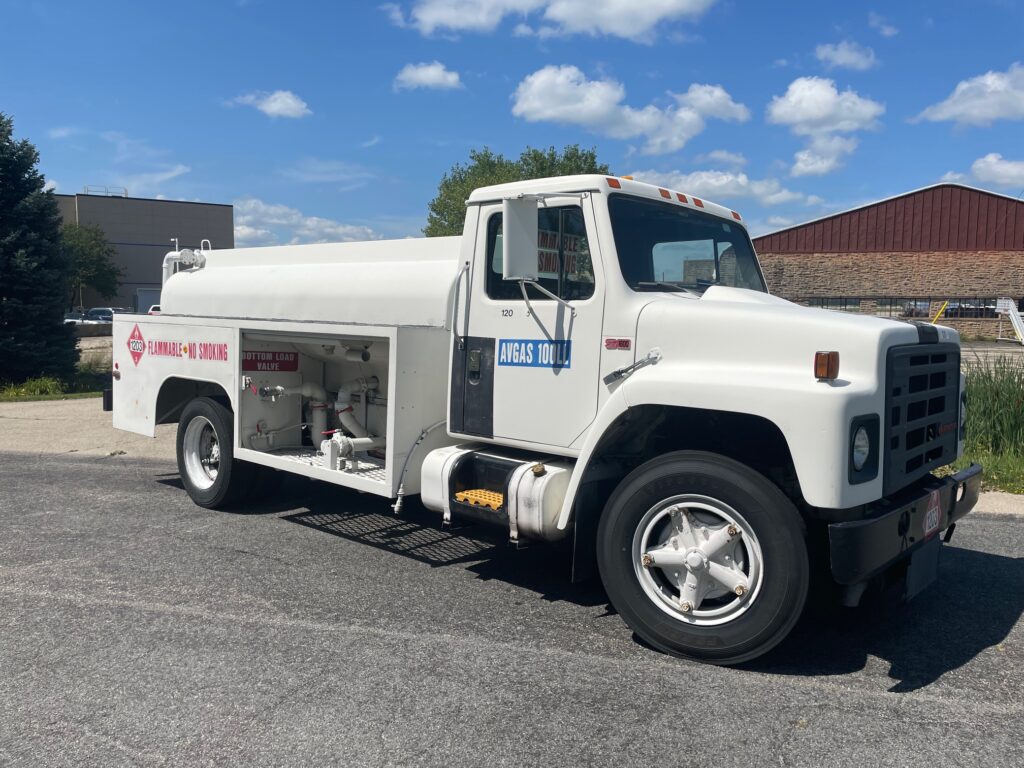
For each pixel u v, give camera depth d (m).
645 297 4.36
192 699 3.47
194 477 6.94
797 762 3.03
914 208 42.03
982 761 3.05
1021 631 4.39
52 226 19.28
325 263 6.70
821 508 3.59
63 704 3.43
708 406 3.79
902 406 3.88
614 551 4.11
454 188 41.44
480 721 3.30
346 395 6.18
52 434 11.18
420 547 5.79
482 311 4.93
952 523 4.55
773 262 44.06
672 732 3.24
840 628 4.39
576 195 4.51
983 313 40.53
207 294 7.39
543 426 4.64
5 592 4.77
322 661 3.86
